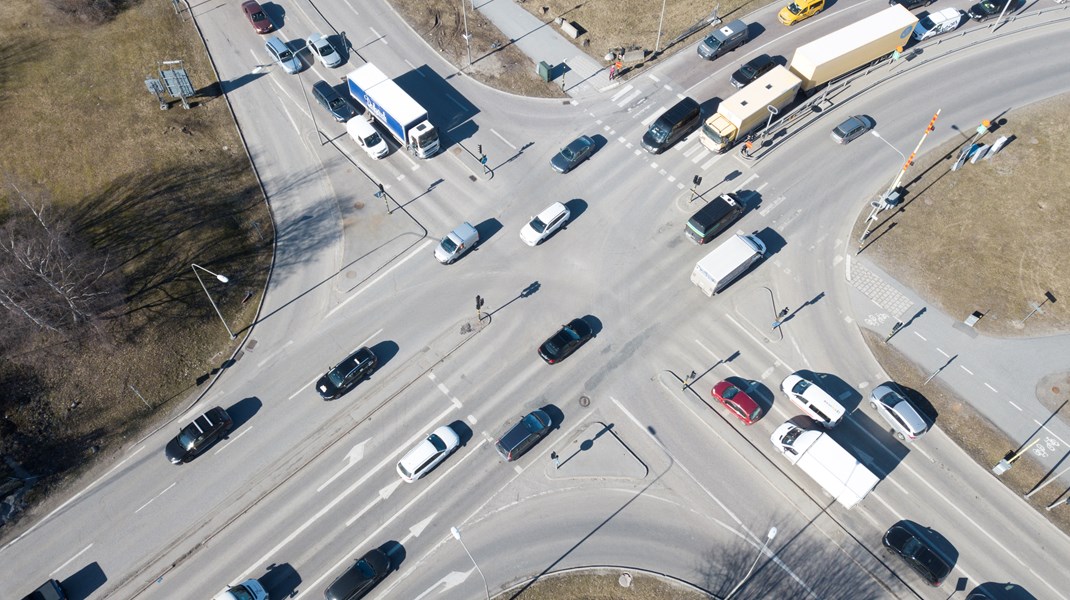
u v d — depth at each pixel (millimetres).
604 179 70375
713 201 65625
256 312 62781
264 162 71562
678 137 71938
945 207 67188
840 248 65250
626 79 77812
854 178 69312
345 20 83312
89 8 80062
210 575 50688
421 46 80938
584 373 59031
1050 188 67875
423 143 69625
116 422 57125
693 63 78750
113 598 49969
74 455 55656
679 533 51906
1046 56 77125
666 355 59812
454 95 76750
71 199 67125
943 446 55000
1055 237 64938
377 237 66938
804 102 74625
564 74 78625
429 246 66375
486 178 70625
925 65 77438
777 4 83750
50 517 53125
